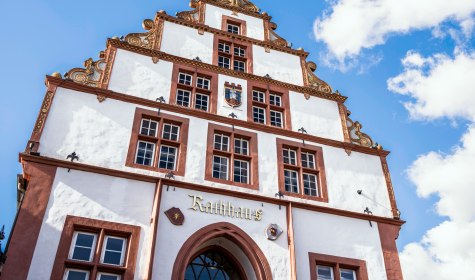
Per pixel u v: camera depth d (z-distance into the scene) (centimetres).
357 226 1545
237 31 1989
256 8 2102
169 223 1309
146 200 1335
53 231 1198
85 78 1532
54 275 1134
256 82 1792
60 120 1395
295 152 1667
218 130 1573
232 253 1413
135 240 1252
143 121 1522
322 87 1911
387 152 1794
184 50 1777
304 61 1980
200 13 1952
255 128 1636
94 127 1421
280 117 1758
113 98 1509
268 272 1333
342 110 1861
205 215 1366
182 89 1664
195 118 1569
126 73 1602
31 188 1245
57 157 1324
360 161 1730
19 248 1145
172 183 1384
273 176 1545
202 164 1471
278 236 1412
